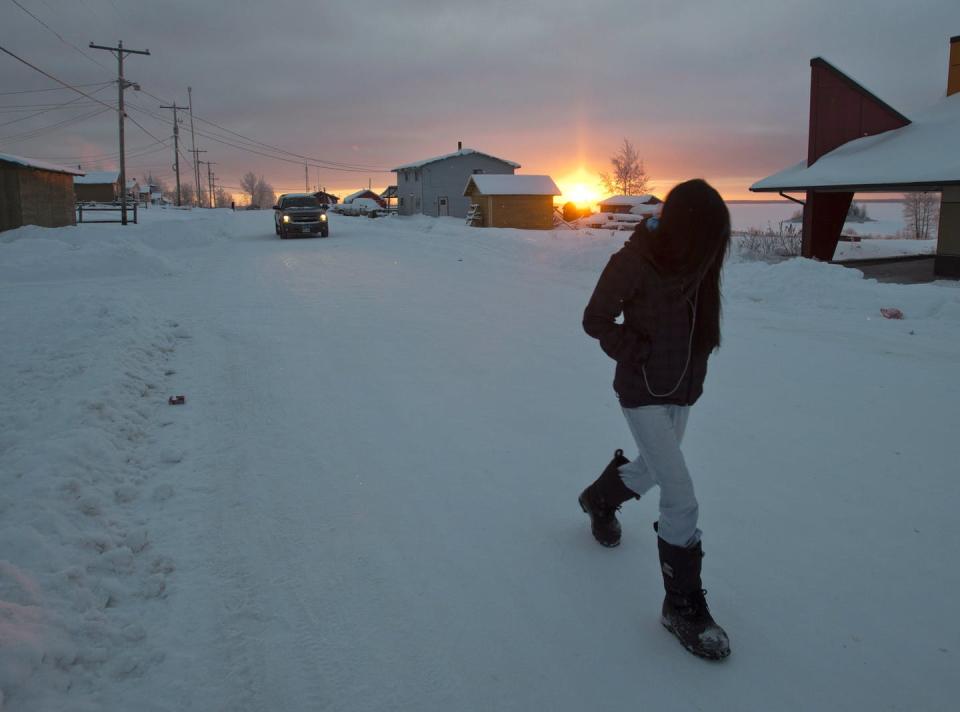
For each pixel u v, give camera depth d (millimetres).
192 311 9766
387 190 86062
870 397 5574
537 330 8438
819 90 18203
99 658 2461
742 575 3064
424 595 2955
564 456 4477
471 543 3393
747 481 4047
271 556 3264
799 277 10461
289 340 7883
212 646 2607
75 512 3387
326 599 2920
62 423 4441
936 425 4891
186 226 25688
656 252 2525
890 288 9836
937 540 3332
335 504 3812
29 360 5918
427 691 2379
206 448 4613
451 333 8289
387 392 5895
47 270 13773
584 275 13727
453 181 63344
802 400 5531
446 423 5121
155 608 2832
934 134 16266
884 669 2449
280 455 4508
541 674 2465
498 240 19422
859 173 15742
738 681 2412
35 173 25406
